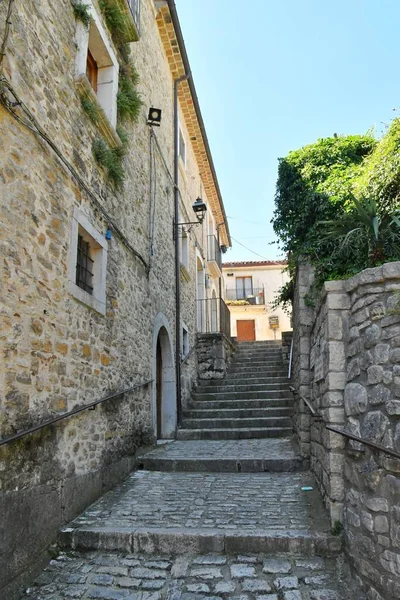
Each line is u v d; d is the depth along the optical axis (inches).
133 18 233.5
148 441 242.8
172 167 360.8
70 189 154.0
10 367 112.0
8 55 118.3
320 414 156.9
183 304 377.4
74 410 141.1
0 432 106.3
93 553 130.3
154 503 162.6
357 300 121.7
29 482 119.1
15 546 110.6
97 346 174.6
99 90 202.4
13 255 115.9
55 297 138.9
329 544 123.0
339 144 272.8
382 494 102.1
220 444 266.4
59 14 154.1
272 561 121.0
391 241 163.5
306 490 174.6
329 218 243.0
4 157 114.0
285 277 904.9
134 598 107.0
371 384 110.5
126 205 224.2
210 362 412.2
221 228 697.6
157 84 316.8
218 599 105.6
